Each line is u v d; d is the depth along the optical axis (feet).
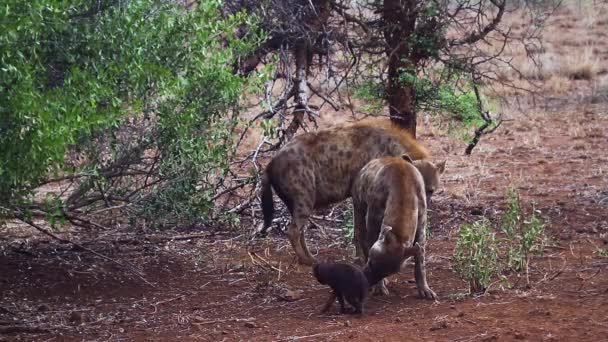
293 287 38.34
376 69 53.16
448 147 75.15
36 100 30.12
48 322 33.94
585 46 123.03
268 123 40.47
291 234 41.22
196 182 39.86
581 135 79.46
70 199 37.73
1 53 29.27
